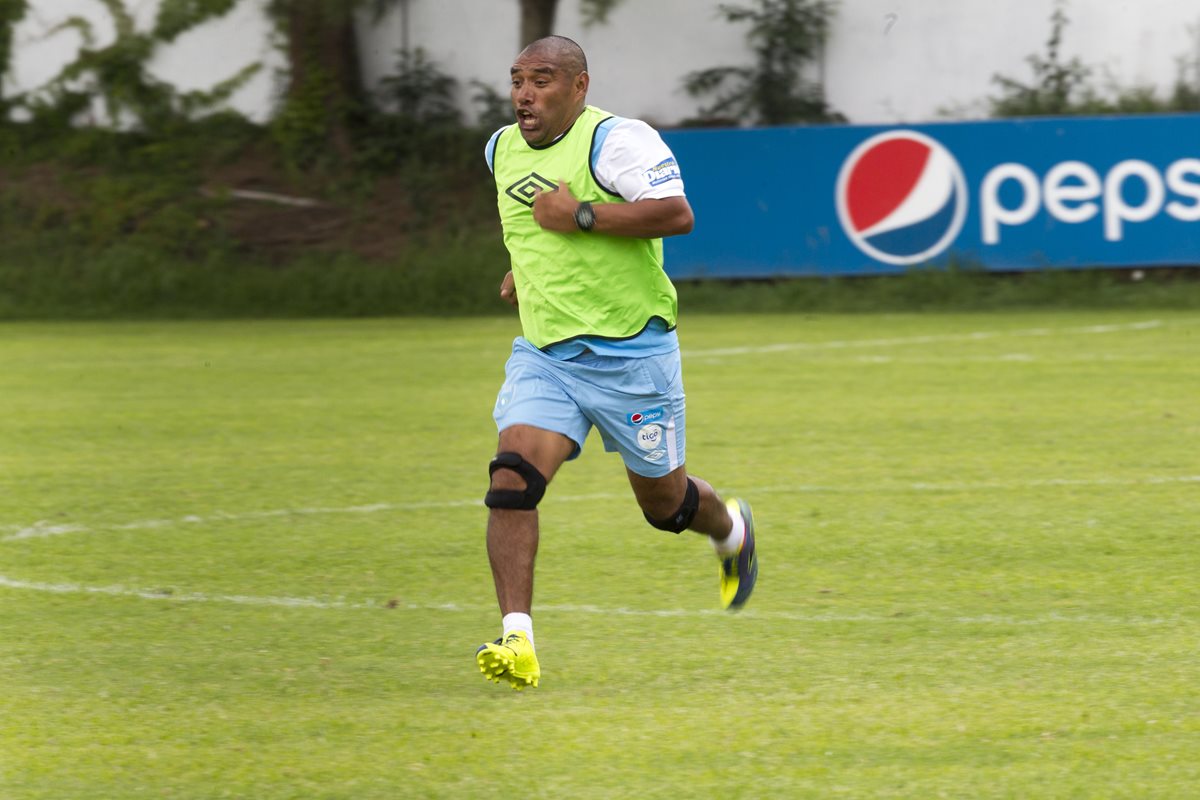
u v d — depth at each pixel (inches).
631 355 699.4
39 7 3651.6
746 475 1246.9
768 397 1710.1
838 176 2849.4
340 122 3585.1
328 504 1157.7
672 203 673.6
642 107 3649.1
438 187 3499.0
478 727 632.4
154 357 2237.9
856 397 1702.8
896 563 935.0
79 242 3346.5
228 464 1343.5
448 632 794.8
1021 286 2834.6
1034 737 608.1
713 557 956.0
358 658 744.3
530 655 652.1
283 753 603.8
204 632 794.2
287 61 3644.2
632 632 781.9
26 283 3154.5
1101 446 1368.1
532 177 697.0
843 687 680.4
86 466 1341.0
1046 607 823.1
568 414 701.3
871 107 3624.5
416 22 3666.3
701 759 587.5
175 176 3494.1
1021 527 1031.6
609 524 1061.8
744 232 2869.1
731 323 2613.2
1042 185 2827.3
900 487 1186.0
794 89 3619.6
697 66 3639.3
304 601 863.1
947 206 2844.5
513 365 717.9
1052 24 3572.8
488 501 681.6
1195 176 2800.2
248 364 2133.4
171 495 1198.3
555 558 957.2
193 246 3341.5
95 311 3063.5
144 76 3654.0
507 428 697.0
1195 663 711.1
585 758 591.2
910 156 2837.1
